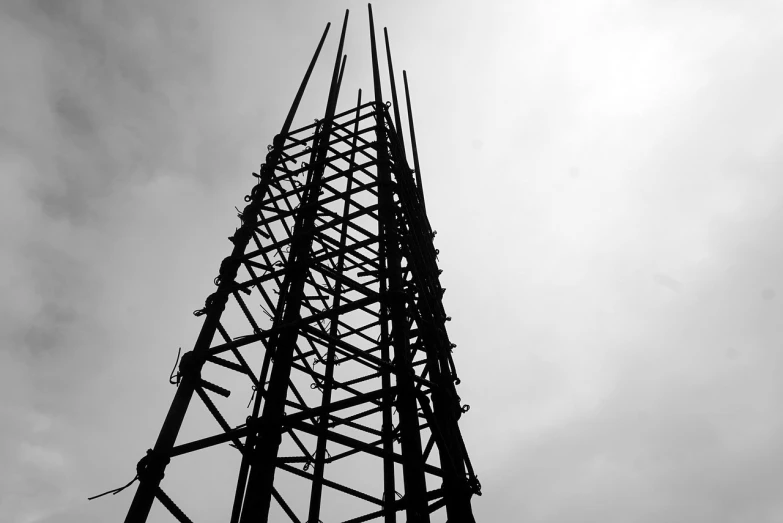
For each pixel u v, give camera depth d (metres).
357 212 11.35
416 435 7.86
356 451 11.12
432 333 10.40
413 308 9.77
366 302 9.14
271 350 9.02
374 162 12.86
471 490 7.70
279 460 7.46
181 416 7.55
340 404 7.92
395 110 16.44
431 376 9.84
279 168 12.53
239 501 7.30
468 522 7.28
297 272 9.83
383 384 11.84
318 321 9.54
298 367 10.41
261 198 11.62
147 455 7.01
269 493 7.03
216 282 9.62
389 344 11.99
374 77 16.31
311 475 8.05
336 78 16.22
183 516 6.97
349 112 15.14
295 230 11.26
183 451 7.20
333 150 13.38
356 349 8.79
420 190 15.44
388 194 12.03
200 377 8.05
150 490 6.74
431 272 13.17
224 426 7.83
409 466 7.58
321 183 12.04
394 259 10.32
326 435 7.64
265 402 7.90
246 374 8.51
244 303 9.45
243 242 10.39
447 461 8.34
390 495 10.78
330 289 12.09
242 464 7.62
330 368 12.08
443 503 7.81
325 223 11.21
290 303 9.38
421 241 13.13
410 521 7.66
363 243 11.14
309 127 14.24
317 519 10.06
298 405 9.12
